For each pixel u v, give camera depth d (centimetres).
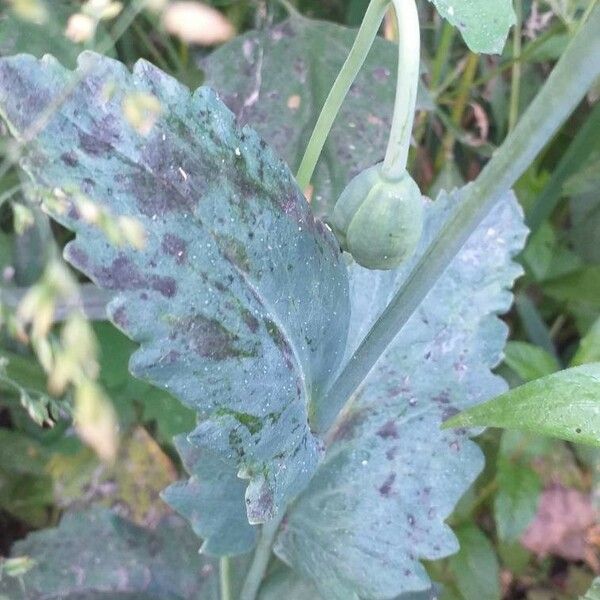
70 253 11
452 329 19
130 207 12
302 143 23
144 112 11
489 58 28
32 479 25
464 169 31
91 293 22
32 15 11
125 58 25
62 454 25
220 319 13
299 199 14
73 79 11
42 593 22
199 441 13
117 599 22
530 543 25
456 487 18
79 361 10
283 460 14
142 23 26
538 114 11
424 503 18
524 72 29
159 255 12
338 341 16
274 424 14
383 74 23
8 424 26
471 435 19
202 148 12
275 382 14
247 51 24
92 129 11
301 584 21
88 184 11
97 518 23
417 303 14
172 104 12
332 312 15
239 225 13
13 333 11
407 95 12
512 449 24
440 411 19
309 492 19
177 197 12
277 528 19
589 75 11
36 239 22
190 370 13
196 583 22
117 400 24
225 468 18
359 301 19
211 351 13
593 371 11
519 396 11
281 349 14
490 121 30
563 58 11
